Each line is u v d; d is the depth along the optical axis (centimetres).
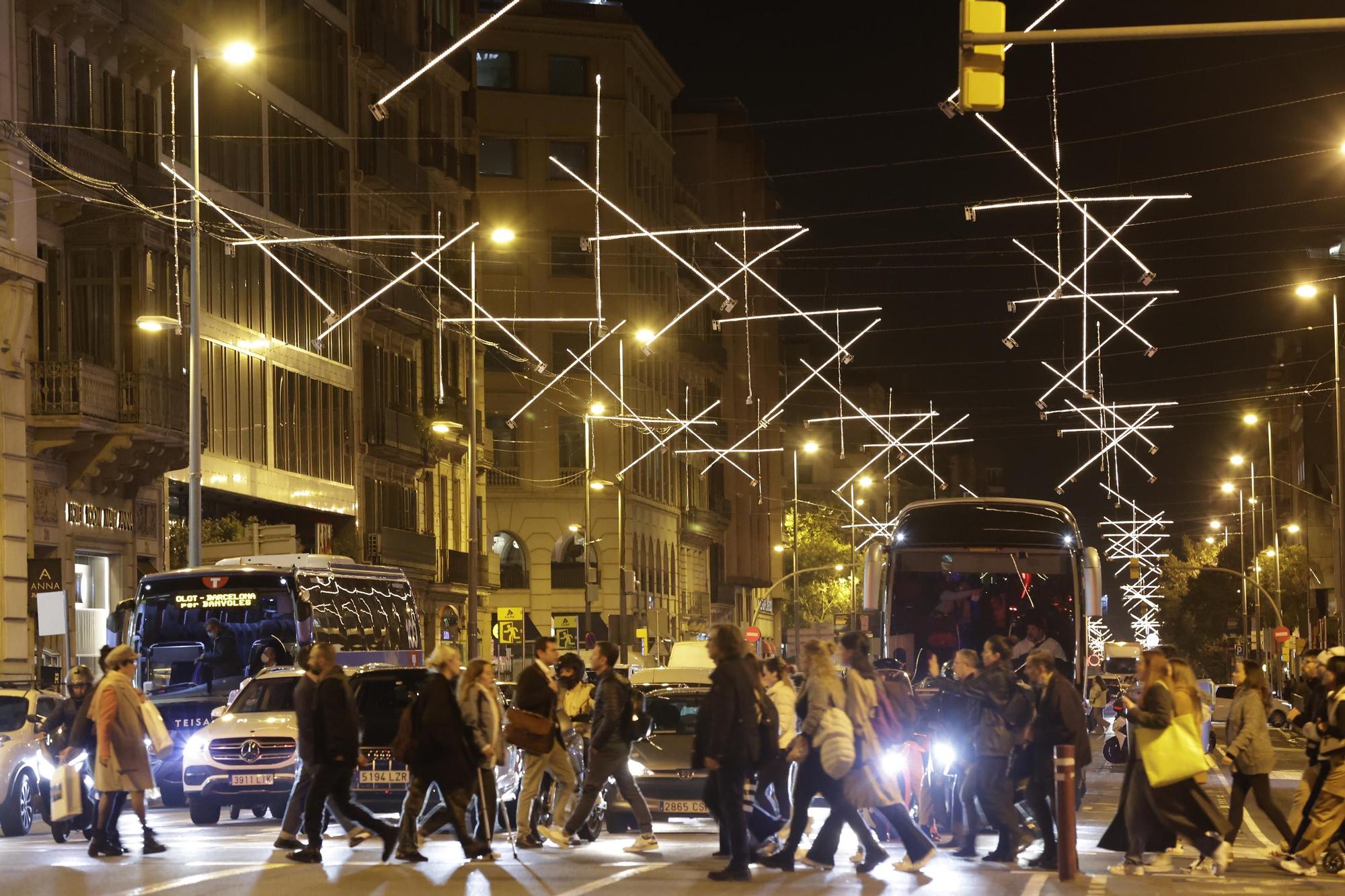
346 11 5891
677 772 2280
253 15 5006
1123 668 6900
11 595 3659
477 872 1691
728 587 10681
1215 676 12444
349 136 5903
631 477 8675
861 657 1741
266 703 2575
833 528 12206
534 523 8394
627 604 6762
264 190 5084
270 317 5138
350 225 5894
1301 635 9538
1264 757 1894
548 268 8506
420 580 6456
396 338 6475
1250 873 1775
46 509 3841
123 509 4200
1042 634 2902
